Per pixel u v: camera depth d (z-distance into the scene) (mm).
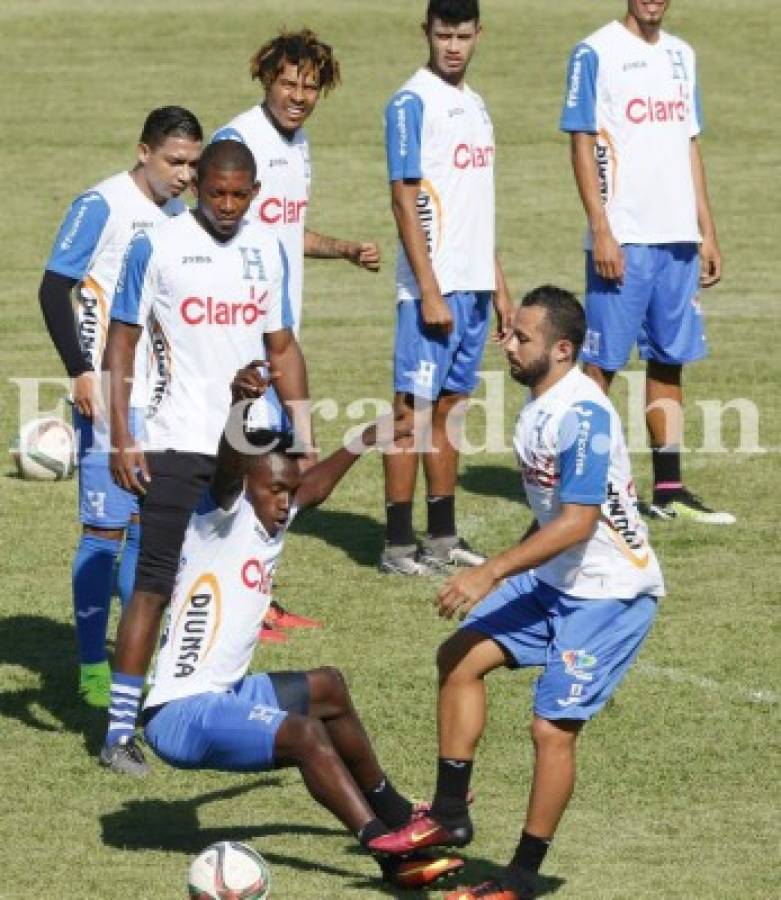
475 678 26719
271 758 25750
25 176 89812
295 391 32438
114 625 38312
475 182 41938
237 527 26266
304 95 38719
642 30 45344
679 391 46219
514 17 121688
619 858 27219
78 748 31719
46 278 32906
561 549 25375
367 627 37938
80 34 118250
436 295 41000
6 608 38844
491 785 30172
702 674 35094
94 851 27406
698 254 46031
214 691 26281
